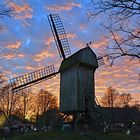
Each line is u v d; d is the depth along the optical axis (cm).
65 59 4288
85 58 3872
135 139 3666
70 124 4003
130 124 9031
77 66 3834
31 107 11056
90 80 3912
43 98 12319
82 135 3512
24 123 10469
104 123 3766
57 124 4412
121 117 9300
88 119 3850
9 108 9000
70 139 3350
